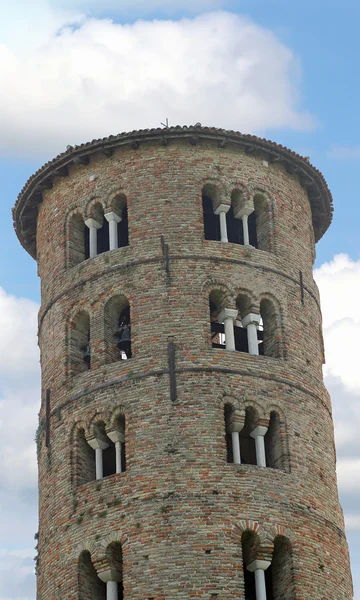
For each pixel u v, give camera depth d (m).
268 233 101.06
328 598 90.12
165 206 98.25
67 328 98.75
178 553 86.81
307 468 93.38
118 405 92.56
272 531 88.88
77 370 97.81
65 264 101.19
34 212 107.44
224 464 89.75
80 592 89.19
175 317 94.38
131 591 86.50
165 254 96.44
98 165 101.56
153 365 92.88
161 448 90.19
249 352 95.62
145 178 99.44
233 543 87.31
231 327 95.38
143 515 88.38
